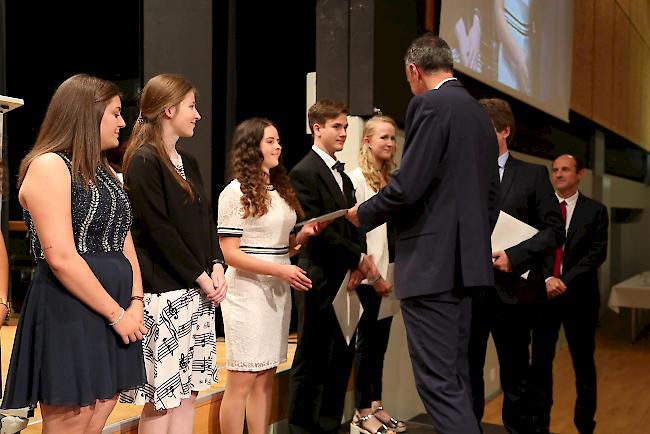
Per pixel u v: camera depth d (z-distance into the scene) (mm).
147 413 2320
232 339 2783
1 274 1999
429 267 2451
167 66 4465
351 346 3270
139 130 2352
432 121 2430
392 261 3410
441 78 2596
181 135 2371
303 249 3191
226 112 4613
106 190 1946
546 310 3611
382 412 3611
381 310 3309
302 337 3186
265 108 5059
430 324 2473
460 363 2502
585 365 3715
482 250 2441
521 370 3252
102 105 1934
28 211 1855
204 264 2359
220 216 2768
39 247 1870
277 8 5129
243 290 2779
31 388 1832
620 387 5344
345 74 3914
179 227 2289
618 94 9680
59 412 1852
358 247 3145
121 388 1928
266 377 2840
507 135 3293
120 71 5473
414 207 2510
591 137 8695
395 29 4105
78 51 5637
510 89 5754
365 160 3447
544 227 3197
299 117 5406
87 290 1823
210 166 4480
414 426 3855
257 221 2793
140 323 1983
